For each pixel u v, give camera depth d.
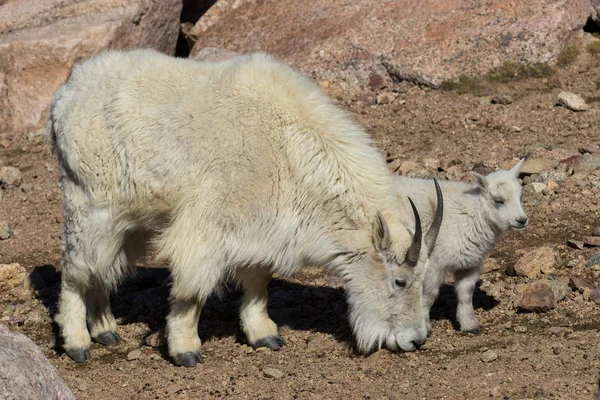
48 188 26.80
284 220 15.53
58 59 31.59
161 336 17.09
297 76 16.27
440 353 15.85
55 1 34.25
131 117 15.93
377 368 15.38
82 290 17.05
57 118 16.91
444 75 30.05
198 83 16.02
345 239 15.58
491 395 13.75
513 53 30.02
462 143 26.61
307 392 14.53
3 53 31.95
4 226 23.91
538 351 15.32
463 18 31.16
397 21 31.89
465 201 16.88
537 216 21.66
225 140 15.38
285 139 15.41
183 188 15.57
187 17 38.47
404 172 24.75
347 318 17.62
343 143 15.70
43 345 17.81
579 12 31.02
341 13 32.97
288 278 20.16
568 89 29.14
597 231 20.19
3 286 20.78
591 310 17.03
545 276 18.61
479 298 18.16
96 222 16.45
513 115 27.97
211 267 15.56
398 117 28.92
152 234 17.08
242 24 34.34
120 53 17.09
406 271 15.16
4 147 30.62
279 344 16.83
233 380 15.27
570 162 24.23
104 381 15.66
